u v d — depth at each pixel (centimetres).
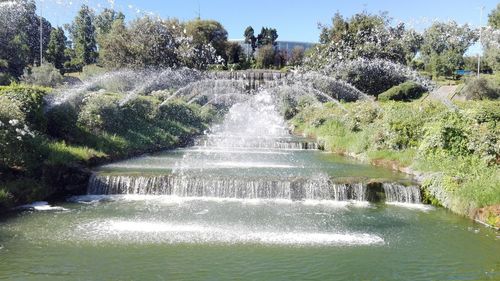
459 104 2222
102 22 8075
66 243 1058
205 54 6969
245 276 907
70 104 1995
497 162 1462
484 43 6397
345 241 1109
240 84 5497
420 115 2133
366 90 4862
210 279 891
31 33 6394
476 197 1314
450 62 6309
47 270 914
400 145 2091
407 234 1168
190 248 1045
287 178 1534
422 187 1499
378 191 1493
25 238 1081
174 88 4916
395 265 977
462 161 1535
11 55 5088
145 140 2389
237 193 1495
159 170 1723
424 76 6016
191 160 2097
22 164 1443
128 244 1060
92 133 2028
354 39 5472
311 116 3747
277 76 6059
